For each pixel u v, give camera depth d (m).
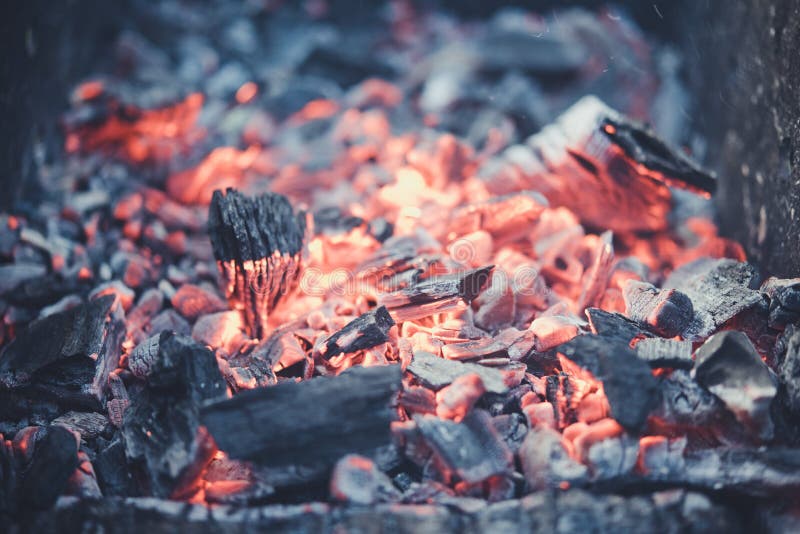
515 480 0.93
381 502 0.92
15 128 1.13
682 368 0.94
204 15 1.62
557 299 1.03
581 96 1.29
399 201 1.11
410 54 1.54
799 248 0.99
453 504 0.92
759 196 1.06
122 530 0.91
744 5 1.11
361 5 1.68
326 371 0.98
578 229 1.07
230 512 0.92
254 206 1.01
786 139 1.02
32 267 1.07
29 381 0.98
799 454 0.92
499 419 0.95
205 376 0.94
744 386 0.93
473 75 1.35
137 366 0.99
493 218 1.05
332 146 1.24
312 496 0.94
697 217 1.13
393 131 1.27
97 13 1.33
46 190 1.17
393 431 0.94
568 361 0.95
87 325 0.99
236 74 1.44
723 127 1.15
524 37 1.39
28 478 0.93
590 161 1.07
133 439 0.95
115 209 1.13
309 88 1.31
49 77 1.20
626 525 0.90
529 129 1.27
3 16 1.10
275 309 1.03
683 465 0.92
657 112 1.27
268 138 1.26
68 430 0.95
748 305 0.98
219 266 1.01
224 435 0.92
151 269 1.08
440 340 0.99
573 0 1.61
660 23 1.45
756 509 0.92
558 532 0.90
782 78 1.03
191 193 1.17
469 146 1.17
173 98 1.25
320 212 1.08
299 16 1.65
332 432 0.93
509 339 0.99
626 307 1.00
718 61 1.17
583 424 0.94
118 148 1.22
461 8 1.72
